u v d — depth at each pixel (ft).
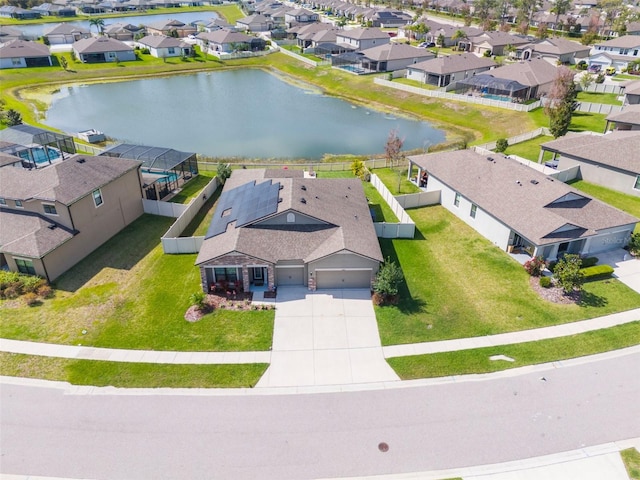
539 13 463.01
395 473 62.85
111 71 329.93
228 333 89.15
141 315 94.58
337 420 70.69
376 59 301.43
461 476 62.44
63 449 66.69
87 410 72.79
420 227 128.98
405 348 85.35
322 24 411.95
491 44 341.00
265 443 67.10
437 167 144.97
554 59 311.27
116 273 109.50
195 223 129.90
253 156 190.49
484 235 122.83
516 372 79.10
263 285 103.09
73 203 109.40
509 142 186.29
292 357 83.35
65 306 97.55
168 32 423.64
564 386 76.07
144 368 80.94
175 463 64.44
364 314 94.22
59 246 106.22
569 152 149.79
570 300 96.43
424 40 397.80
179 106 264.52
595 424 69.46
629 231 113.19
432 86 271.28
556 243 104.32
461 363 81.35
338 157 184.96
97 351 84.99
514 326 90.07
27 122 226.58
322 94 287.89
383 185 144.25
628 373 78.43
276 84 313.53
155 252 118.11
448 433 68.33
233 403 73.97
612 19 417.69
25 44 325.21
